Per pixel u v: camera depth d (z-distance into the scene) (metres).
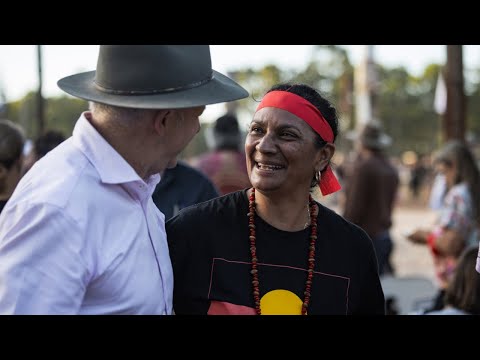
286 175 1.92
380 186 5.59
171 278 1.84
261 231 1.97
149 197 1.81
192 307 1.91
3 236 1.55
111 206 1.64
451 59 6.61
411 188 21.36
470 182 4.21
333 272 1.98
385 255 5.71
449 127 6.70
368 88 15.70
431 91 43.31
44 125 5.12
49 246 1.52
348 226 2.09
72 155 1.64
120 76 1.65
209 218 1.99
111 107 1.65
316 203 2.08
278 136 1.92
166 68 1.66
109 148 1.66
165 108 1.60
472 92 41.47
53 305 1.51
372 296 2.08
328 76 29.94
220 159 4.21
